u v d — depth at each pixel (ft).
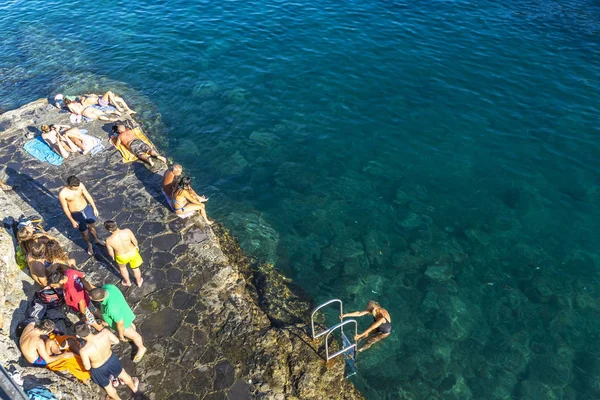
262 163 51.78
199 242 36.83
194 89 63.77
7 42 78.69
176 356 28.71
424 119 56.85
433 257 41.27
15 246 32.65
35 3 95.04
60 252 29.53
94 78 66.28
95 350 22.82
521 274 39.63
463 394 31.94
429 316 36.73
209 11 85.61
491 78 63.26
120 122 52.01
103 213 39.27
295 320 33.32
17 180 42.47
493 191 47.32
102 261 34.55
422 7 83.05
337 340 33.78
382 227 44.21
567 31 73.77
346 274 39.86
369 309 33.83
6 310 28.32
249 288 36.24
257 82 64.59
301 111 59.00
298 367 29.37
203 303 32.12
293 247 42.29
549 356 33.94
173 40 76.28
